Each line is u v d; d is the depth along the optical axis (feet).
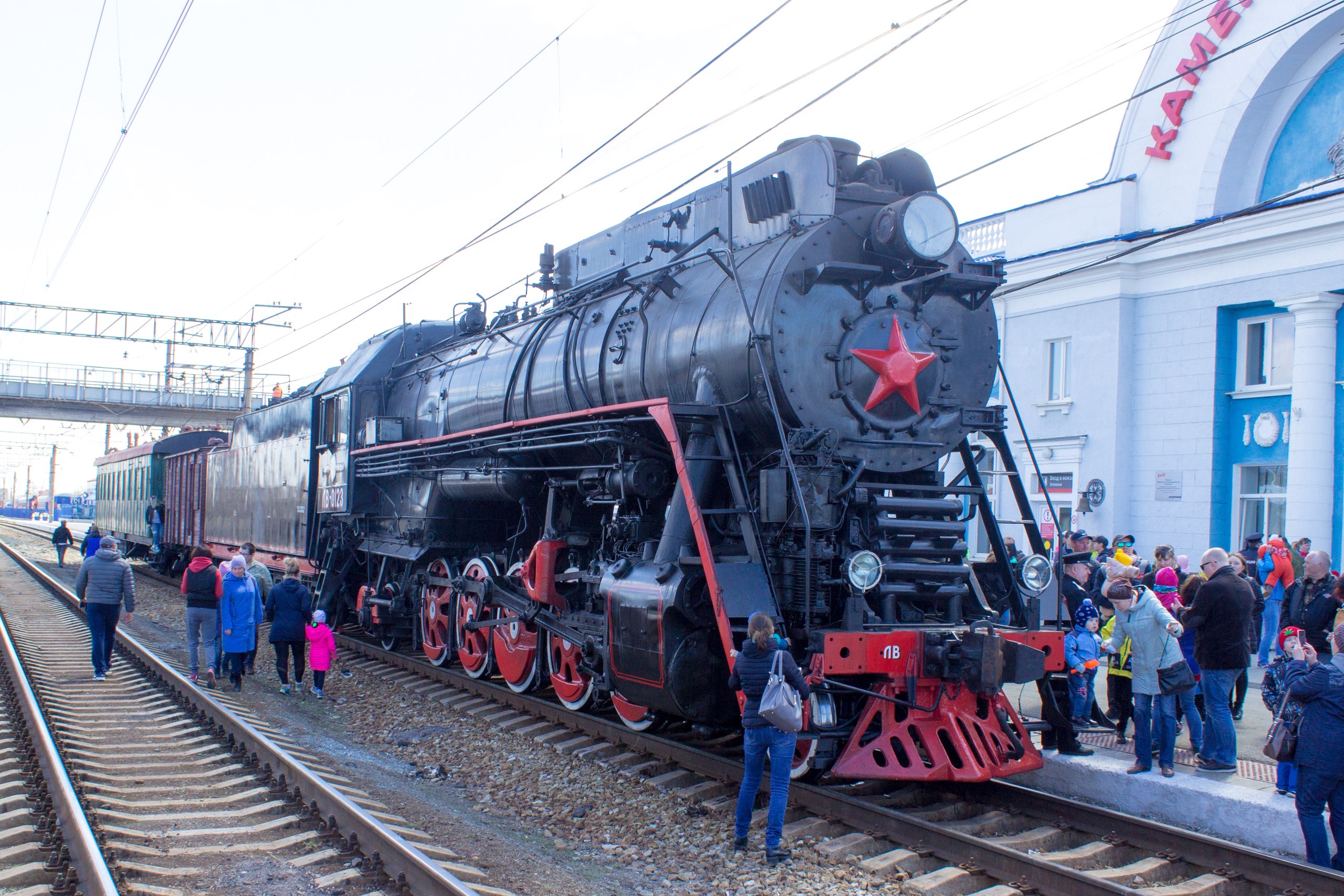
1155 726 23.94
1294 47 48.34
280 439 56.54
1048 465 59.57
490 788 25.48
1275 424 50.01
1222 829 21.22
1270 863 17.87
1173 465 53.62
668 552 24.64
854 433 24.43
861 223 25.35
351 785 23.82
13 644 42.73
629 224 33.86
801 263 24.09
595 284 33.27
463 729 31.14
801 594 22.75
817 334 24.08
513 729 30.63
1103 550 37.37
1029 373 60.54
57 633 51.55
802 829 20.74
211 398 141.79
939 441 25.79
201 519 75.20
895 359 24.56
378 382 48.62
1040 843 20.43
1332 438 47.52
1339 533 47.14
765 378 22.93
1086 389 57.21
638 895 18.28
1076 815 21.15
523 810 23.63
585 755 27.27
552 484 32.04
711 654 24.25
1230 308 51.85
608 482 28.27
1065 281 58.29
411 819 21.83
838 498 23.53
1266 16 49.60
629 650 24.99
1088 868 19.25
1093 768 24.08
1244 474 51.93
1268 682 29.58
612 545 29.99
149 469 94.73
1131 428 55.72
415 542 41.45
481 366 38.78
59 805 20.01
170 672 35.96
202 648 48.42
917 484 26.35
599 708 31.96
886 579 23.95
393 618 43.70
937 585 24.40
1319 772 18.31
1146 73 55.62
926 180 27.55
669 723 29.07
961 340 26.71
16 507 469.57
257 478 60.85
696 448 24.80
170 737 28.35
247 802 22.00
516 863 19.45
